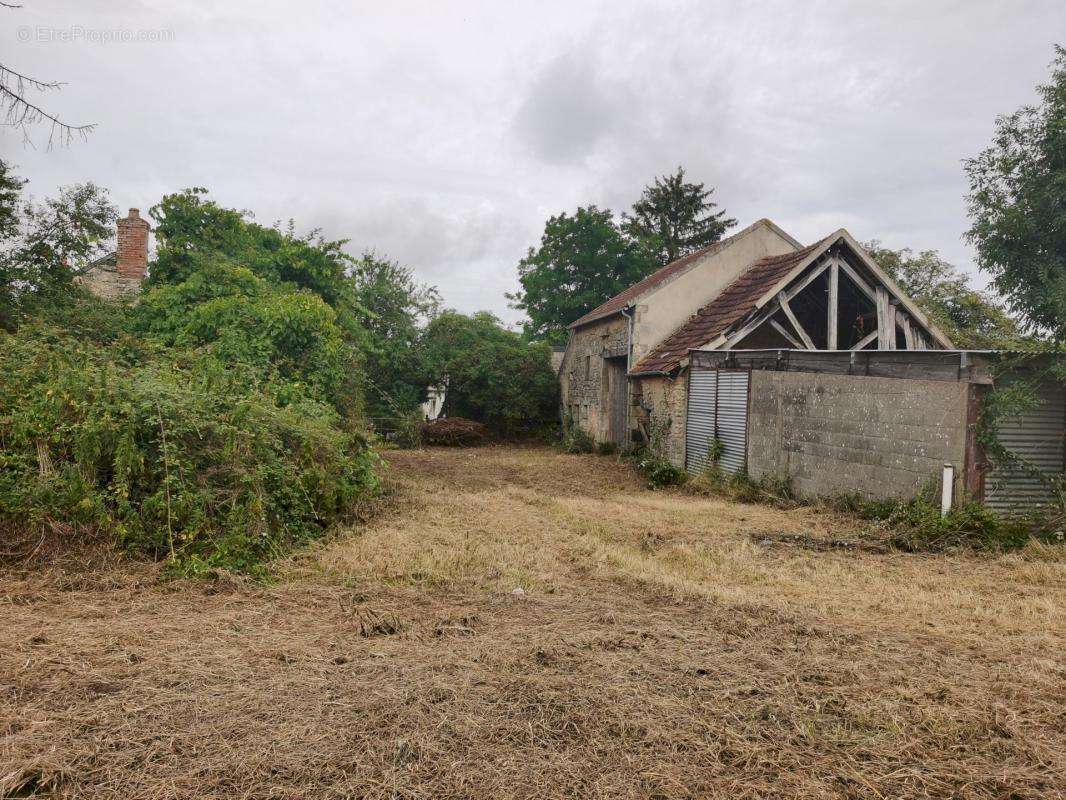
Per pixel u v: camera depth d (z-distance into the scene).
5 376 6.64
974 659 4.21
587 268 34.06
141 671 3.65
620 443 19.94
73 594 4.98
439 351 24.45
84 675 3.56
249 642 4.17
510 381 24.23
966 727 3.26
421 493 10.75
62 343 8.47
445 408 25.28
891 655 4.20
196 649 4.01
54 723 3.04
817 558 7.13
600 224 34.31
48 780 2.62
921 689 3.67
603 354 20.47
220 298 12.93
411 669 3.76
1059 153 14.50
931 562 7.01
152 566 5.61
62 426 6.09
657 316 18.11
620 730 3.14
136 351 9.90
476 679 3.65
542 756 2.92
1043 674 3.97
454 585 5.62
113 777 2.67
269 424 7.68
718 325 15.53
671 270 20.73
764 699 3.51
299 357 12.96
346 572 5.92
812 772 2.84
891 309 15.20
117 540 5.75
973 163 15.60
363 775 2.73
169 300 13.05
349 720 3.16
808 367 11.05
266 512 6.71
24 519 5.66
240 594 5.24
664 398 16.08
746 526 8.82
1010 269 15.34
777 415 11.79
